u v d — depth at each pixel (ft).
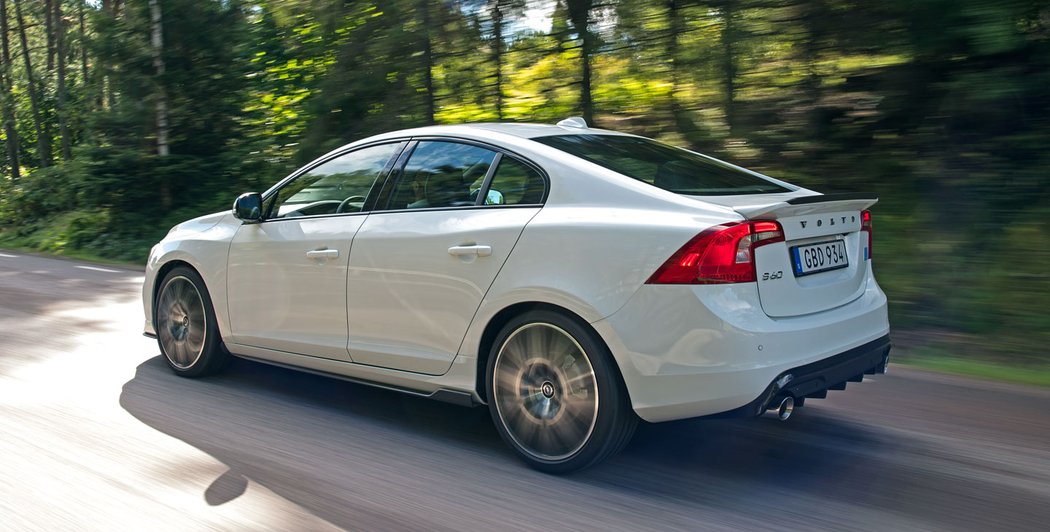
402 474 12.25
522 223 12.29
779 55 33.04
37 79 114.32
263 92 56.65
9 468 12.37
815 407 15.52
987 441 13.73
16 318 24.98
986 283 23.57
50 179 65.26
